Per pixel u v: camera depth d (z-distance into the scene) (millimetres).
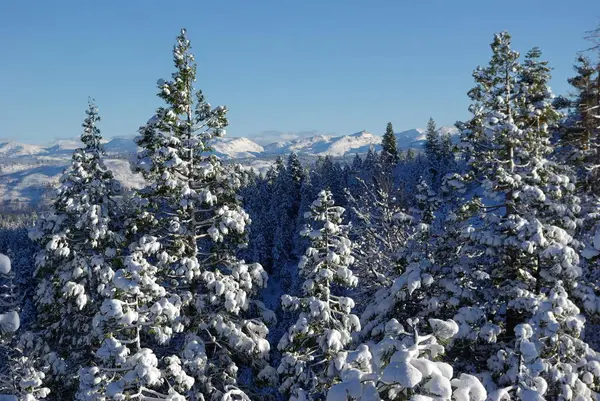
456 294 13820
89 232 17141
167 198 16422
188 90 16344
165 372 12773
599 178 21391
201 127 16750
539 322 11703
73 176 17656
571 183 14531
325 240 14625
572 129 24641
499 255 14102
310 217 14844
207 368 14266
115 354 11914
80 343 16625
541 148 15141
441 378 6352
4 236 106875
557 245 12883
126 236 16938
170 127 16047
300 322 13836
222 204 16812
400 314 14953
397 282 14414
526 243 12875
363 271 21375
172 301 14516
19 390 15195
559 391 11039
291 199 81125
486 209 15359
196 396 13609
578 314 12281
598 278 14547
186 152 16500
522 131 14500
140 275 13109
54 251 17031
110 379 11852
